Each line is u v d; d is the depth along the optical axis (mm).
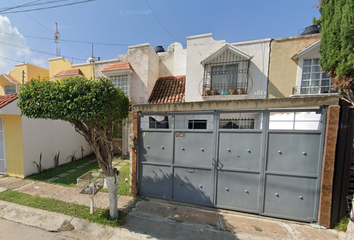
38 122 5902
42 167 6031
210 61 6770
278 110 3281
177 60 9367
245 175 3500
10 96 5441
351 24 2205
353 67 2234
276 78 6164
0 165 5641
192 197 3854
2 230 2928
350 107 2920
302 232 2889
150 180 4168
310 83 5824
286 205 3268
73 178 5387
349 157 2947
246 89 6328
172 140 3980
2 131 5555
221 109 3613
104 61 9039
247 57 6141
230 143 3586
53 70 10375
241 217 3355
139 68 8297
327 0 2736
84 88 2611
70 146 7531
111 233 2855
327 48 2695
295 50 5957
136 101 8312
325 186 2986
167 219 3262
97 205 3684
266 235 2814
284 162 3266
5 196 4035
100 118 2621
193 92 7168
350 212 2680
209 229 2965
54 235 2822
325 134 3016
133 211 3531
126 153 8969
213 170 3686
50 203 3729
